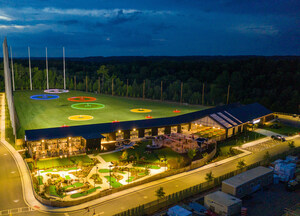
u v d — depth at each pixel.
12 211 37.44
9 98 97.38
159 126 79.12
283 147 74.12
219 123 79.88
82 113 111.81
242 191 42.59
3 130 84.12
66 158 59.47
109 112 116.25
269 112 107.31
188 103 165.12
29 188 45.09
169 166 56.28
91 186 45.91
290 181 46.41
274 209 39.34
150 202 39.16
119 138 75.06
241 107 101.81
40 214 36.81
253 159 63.44
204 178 51.12
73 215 36.72
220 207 37.44
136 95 188.75
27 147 65.56
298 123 107.06
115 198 41.88
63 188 44.44
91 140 64.25
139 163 57.84
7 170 52.88
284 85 191.75
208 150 67.75
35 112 111.56
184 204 39.88
